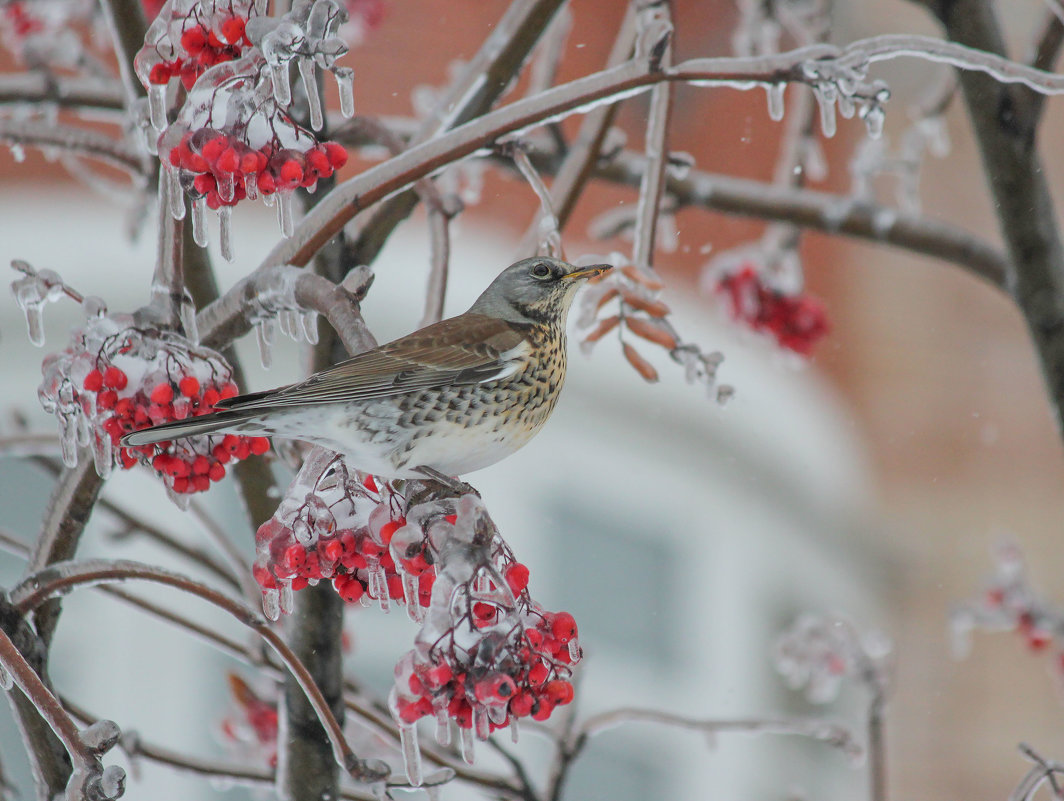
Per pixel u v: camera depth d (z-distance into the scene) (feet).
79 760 21.99
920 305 48.16
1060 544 47.21
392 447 22.34
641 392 35.94
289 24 21.98
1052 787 22.56
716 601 37.65
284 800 22.94
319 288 22.22
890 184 48.39
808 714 39.55
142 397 22.13
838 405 46.03
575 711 23.39
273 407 22.16
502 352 22.48
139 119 22.41
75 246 32.32
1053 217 23.44
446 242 22.99
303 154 22.04
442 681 21.70
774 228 28.40
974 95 23.35
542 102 22.48
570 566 35.60
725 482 38.09
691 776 36.99
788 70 22.45
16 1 23.99
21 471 32.65
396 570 21.97
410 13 35.32
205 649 32.27
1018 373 48.39
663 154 23.04
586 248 38.65
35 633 22.35
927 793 45.21
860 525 44.73
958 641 27.17
